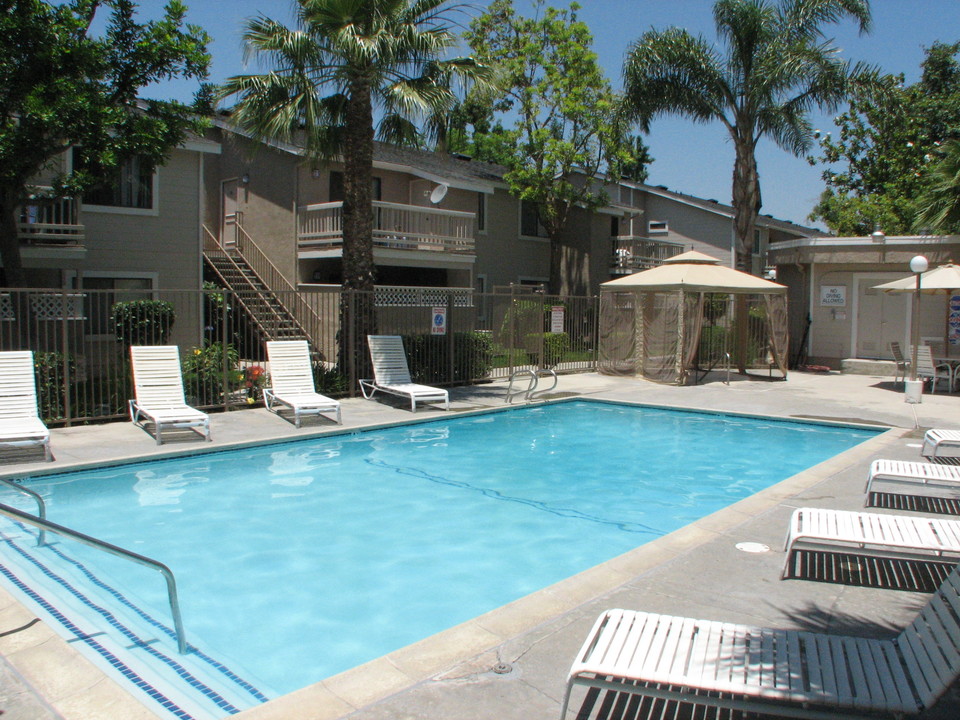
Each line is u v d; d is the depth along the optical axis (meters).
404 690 3.74
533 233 28.27
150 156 12.68
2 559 6.34
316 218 21.08
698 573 5.48
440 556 6.90
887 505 7.48
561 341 20.62
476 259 25.95
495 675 3.89
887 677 3.23
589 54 25.19
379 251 21.47
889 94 21.20
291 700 3.65
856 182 35.12
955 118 30.12
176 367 11.84
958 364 17.25
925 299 20.11
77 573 6.14
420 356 16.42
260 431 11.58
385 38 13.30
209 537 7.33
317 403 12.21
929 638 3.28
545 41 26.00
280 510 8.27
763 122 21.48
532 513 8.30
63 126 11.56
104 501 8.47
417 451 11.34
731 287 17.94
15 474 8.84
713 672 3.24
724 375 20.16
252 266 23.05
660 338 19.20
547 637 4.36
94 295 16.75
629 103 22.08
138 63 12.48
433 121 15.91
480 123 31.14
